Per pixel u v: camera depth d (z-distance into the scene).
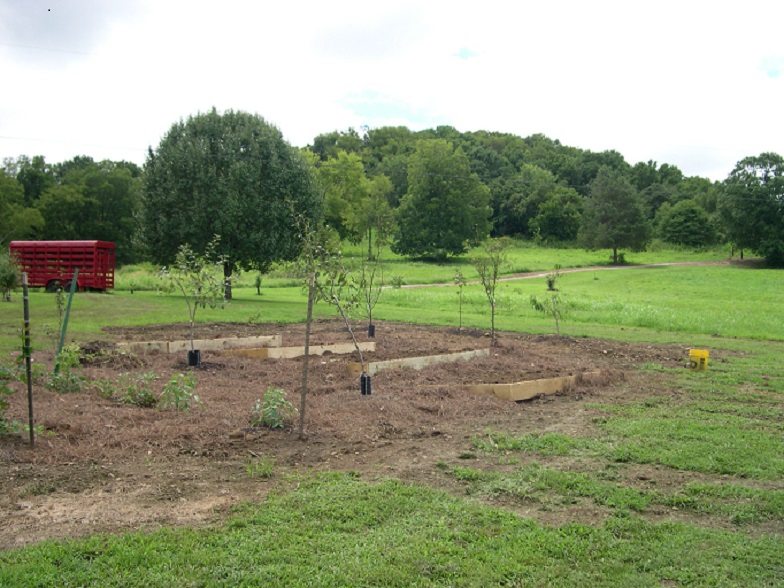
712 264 76.00
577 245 98.75
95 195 70.31
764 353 15.59
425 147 83.00
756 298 41.75
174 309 21.91
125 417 7.07
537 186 108.19
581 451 6.72
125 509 4.77
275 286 43.59
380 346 13.43
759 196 73.38
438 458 6.32
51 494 5.01
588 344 15.80
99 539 4.20
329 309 23.78
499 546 4.34
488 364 11.27
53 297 25.72
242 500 5.00
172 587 3.67
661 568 4.13
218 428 6.87
